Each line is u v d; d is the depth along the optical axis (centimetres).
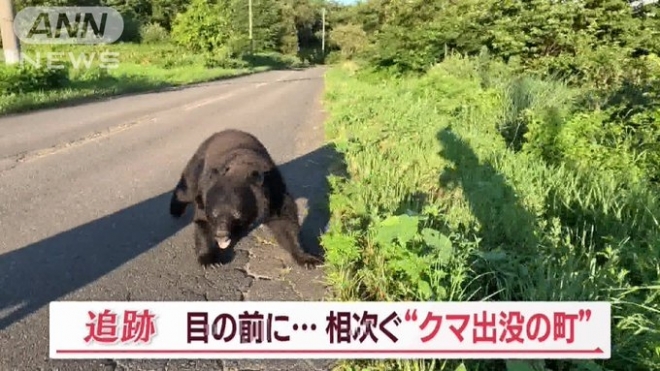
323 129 1000
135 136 937
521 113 802
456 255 329
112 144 859
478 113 918
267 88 2175
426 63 1673
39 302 343
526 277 317
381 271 335
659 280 312
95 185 611
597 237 407
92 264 400
